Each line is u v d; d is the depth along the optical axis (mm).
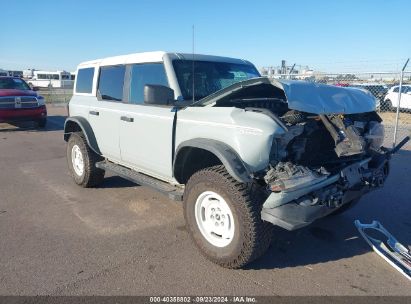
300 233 4508
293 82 3684
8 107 13102
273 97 4719
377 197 5863
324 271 3668
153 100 3896
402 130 13414
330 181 3490
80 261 3834
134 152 4891
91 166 6000
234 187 3418
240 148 3418
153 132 4457
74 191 6172
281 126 3365
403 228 4723
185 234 4500
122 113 5016
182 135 4035
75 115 6309
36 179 6953
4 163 8320
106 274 3586
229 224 3609
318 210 3352
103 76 5707
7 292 3289
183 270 3662
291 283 3451
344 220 4941
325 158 3998
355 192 3771
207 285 3408
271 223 3432
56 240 4332
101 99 5652
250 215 3348
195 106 3982
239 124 3451
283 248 4133
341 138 3607
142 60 4887
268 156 3334
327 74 13500
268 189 3326
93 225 4770
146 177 4895
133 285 3402
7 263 3785
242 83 3682
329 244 4246
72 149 6359
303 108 3494
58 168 7840
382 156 4270
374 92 18859
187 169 4223
